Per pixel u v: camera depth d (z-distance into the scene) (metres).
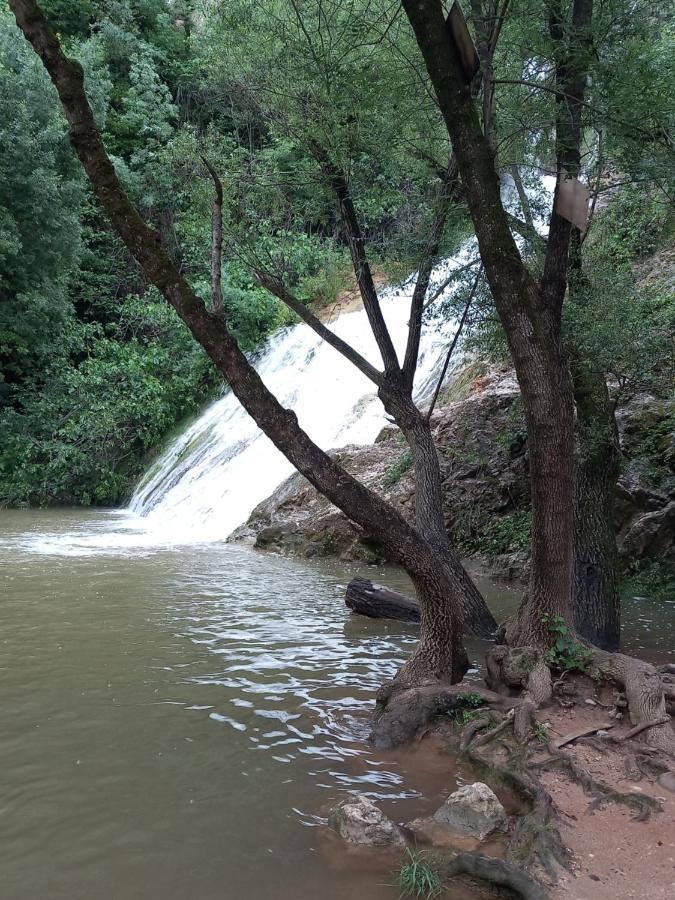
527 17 6.53
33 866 3.47
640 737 4.70
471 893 3.31
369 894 3.30
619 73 5.88
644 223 10.70
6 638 7.43
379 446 14.37
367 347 19.56
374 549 12.25
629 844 3.62
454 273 7.91
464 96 5.01
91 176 4.83
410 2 4.92
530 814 3.76
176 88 29.86
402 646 7.40
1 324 22.47
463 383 14.85
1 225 20.98
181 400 24.31
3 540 14.62
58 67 4.62
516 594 9.96
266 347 23.64
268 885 3.35
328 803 4.13
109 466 23.22
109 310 27.23
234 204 8.37
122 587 10.06
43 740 4.93
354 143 7.76
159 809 4.03
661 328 7.81
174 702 5.70
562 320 6.94
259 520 14.60
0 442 22.61
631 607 9.23
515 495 11.66
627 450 10.67
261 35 7.82
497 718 4.96
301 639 7.59
